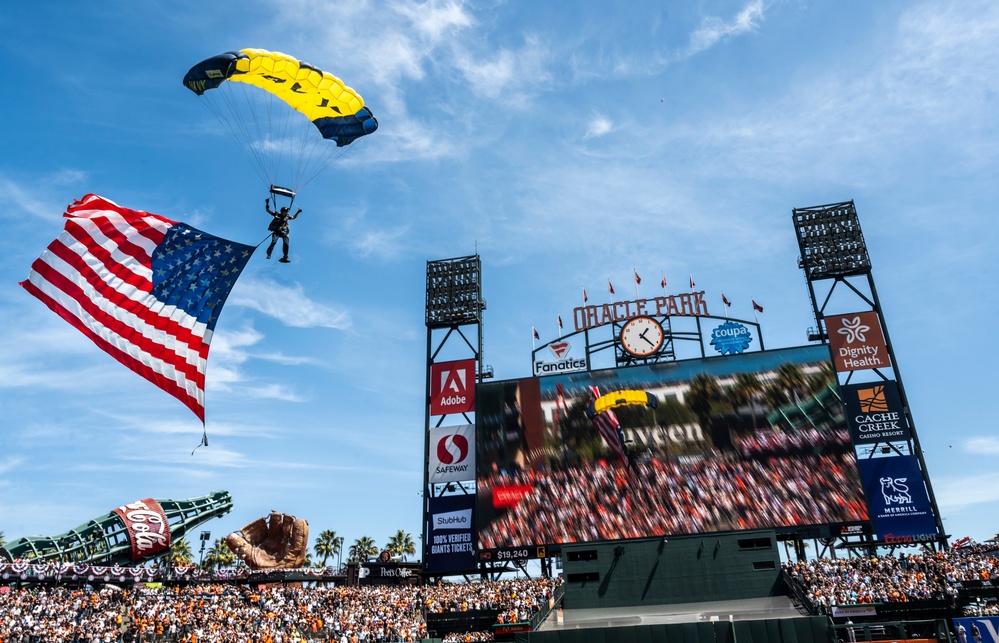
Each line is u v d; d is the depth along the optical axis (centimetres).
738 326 6538
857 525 5678
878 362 6225
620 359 6694
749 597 4234
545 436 6412
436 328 7275
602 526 6022
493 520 6228
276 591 6562
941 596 4844
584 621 4219
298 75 2389
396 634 5644
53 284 1563
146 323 1572
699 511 5912
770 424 6059
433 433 6675
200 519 8188
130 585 6769
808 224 6894
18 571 6253
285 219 2250
